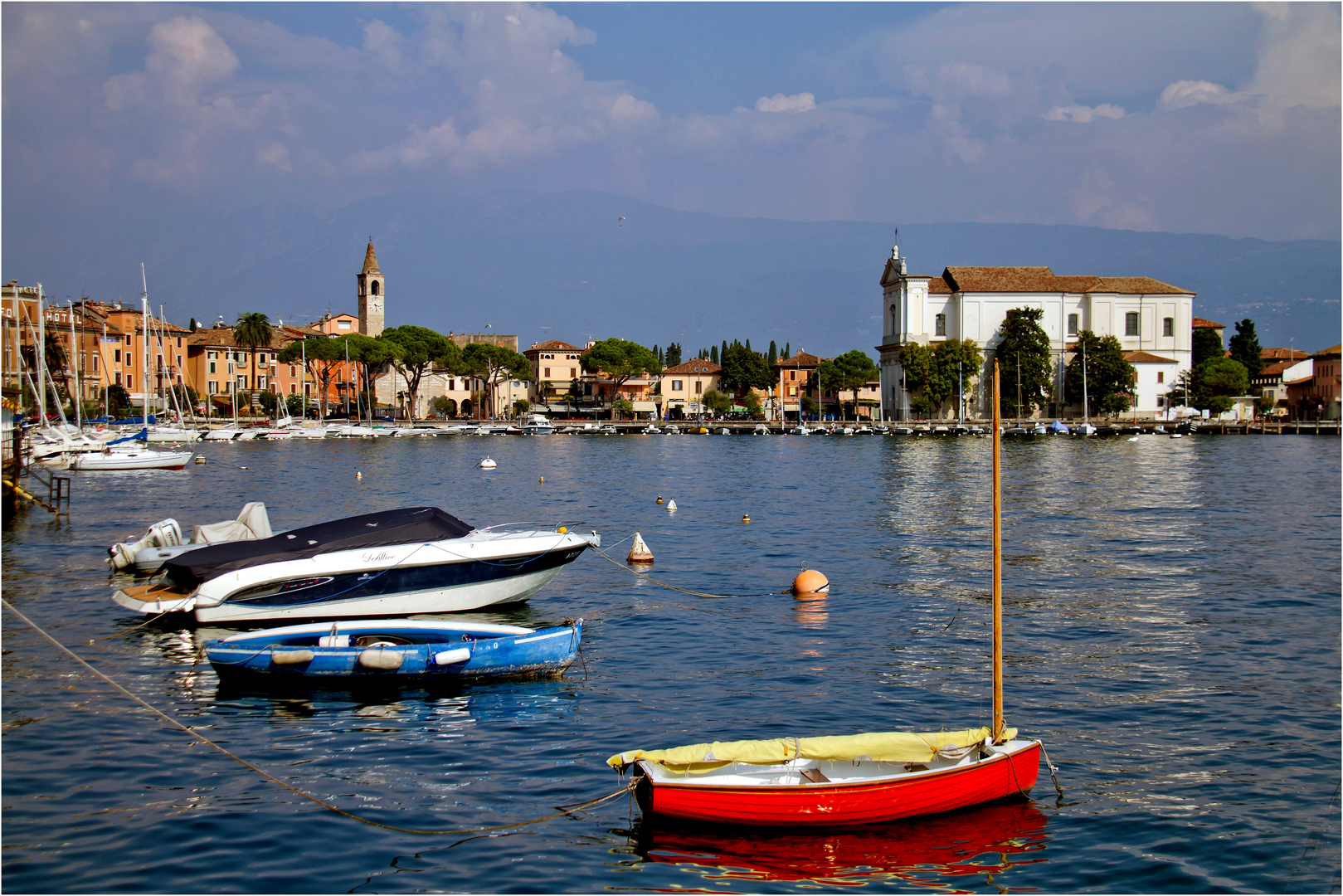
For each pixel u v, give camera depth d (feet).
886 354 584.40
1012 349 539.29
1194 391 555.69
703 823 59.72
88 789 64.54
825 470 313.12
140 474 284.61
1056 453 387.14
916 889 54.03
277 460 345.31
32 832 59.00
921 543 160.97
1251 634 102.01
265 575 102.99
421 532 110.01
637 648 96.43
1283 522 187.01
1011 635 101.40
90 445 298.97
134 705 79.56
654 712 78.13
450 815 61.41
